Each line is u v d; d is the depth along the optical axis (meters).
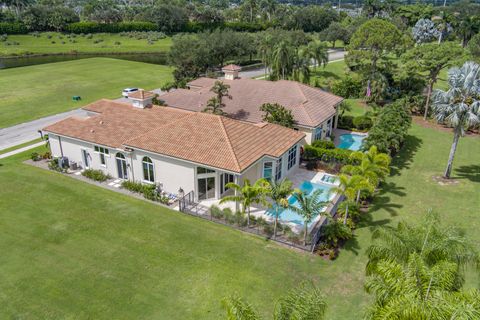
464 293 12.35
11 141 43.06
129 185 31.05
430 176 34.16
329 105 43.25
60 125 35.84
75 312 18.55
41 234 24.84
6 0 146.88
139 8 168.50
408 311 11.64
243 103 42.84
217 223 26.38
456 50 47.47
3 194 30.06
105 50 126.31
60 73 83.06
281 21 148.25
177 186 30.06
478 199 30.02
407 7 151.12
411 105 53.16
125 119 35.47
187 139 30.39
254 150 29.73
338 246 23.81
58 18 135.00
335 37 116.44
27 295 19.64
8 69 87.69
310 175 34.31
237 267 21.83
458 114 30.95
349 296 19.59
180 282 20.62
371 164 27.70
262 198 24.97
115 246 23.69
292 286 20.33
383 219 27.03
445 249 14.79
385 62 63.47
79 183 32.25
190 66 76.06
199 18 147.75
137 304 19.08
